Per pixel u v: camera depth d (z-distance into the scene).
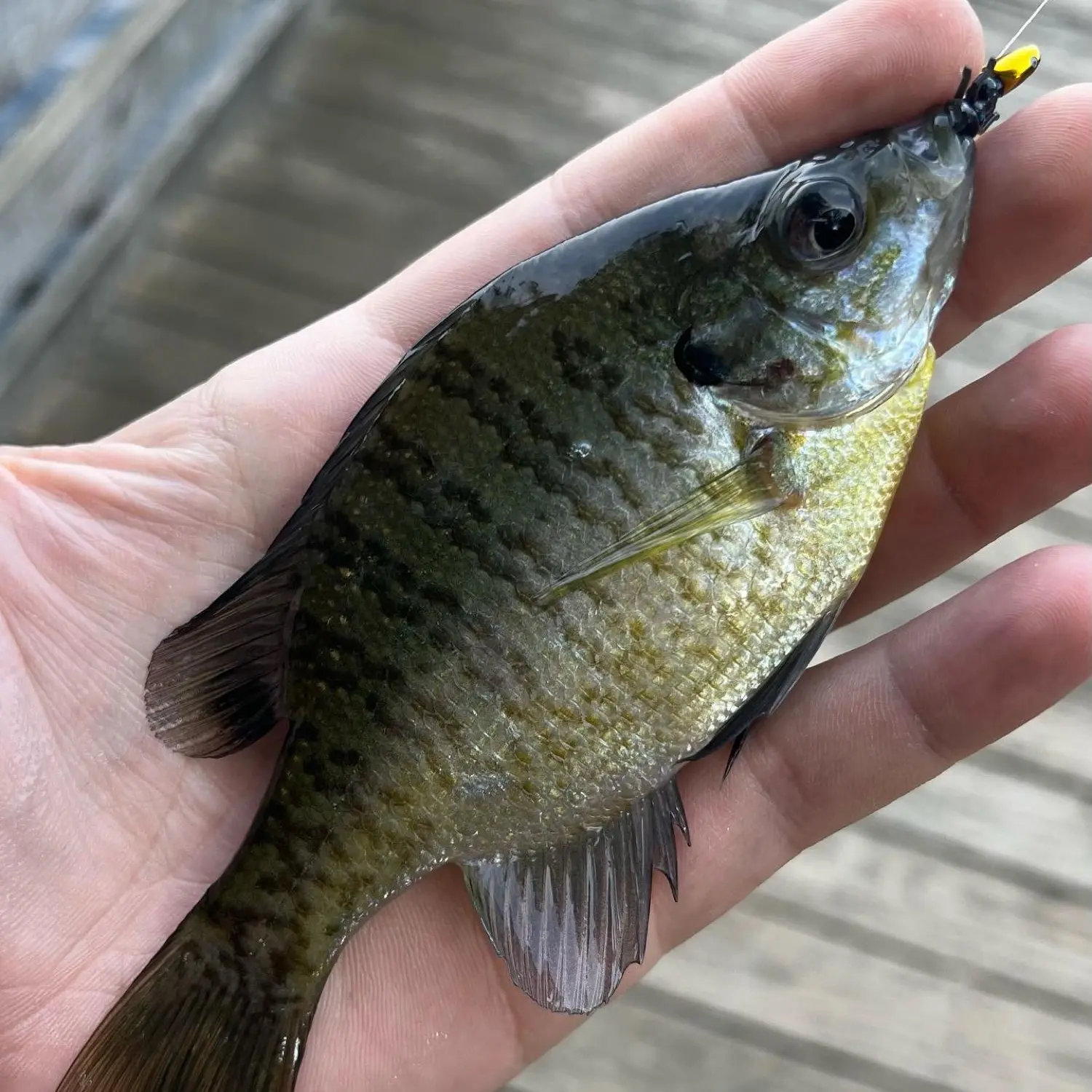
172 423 0.16
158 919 0.15
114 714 0.15
